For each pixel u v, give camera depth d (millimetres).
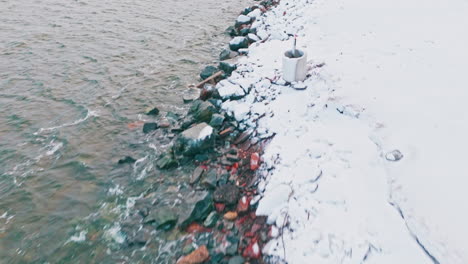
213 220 5918
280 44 11438
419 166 5207
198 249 5375
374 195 5109
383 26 10508
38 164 7879
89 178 7422
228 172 6984
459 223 4289
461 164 5039
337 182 5555
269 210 5715
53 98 10562
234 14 18062
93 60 12992
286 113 7805
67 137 8789
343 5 13180
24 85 11273
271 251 5082
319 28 11633
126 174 7453
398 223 4605
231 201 6184
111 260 5543
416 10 11242
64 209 6652
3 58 13039
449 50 8180
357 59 8695
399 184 5074
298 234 5098
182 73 11977
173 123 9156
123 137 8734
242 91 9211
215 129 8086
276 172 6395
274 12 15492
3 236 6125
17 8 18453
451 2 11328
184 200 6395
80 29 15953
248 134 7918
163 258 5461
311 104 7664
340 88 7613
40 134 8922
